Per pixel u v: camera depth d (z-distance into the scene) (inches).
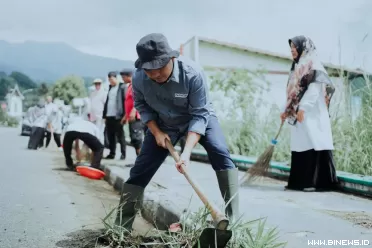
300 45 243.0
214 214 120.7
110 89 384.2
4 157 458.0
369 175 256.5
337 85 300.4
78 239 154.4
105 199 230.8
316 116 238.4
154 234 154.3
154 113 147.7
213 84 481.4
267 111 503.2
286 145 349.1
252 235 132.9
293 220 165.9
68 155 339.9
